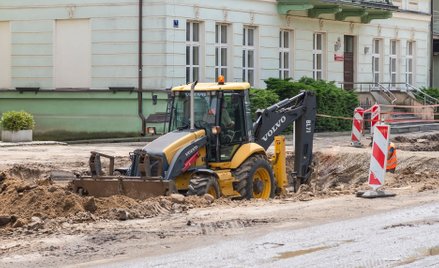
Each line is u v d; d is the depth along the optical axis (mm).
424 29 106438
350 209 33375
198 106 39750
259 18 80125
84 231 28453
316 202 35531
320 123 81250
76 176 39594
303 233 28062
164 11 70250
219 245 26188
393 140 73312
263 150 41281
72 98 73750
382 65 98938
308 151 46625
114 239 27156
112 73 72188
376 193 36875
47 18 74750
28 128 65812
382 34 98438
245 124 40656
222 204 35312
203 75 74062
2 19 76312
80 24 73562
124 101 71750
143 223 30188
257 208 33750
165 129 40812
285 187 43812
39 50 75250
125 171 39156
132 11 71312
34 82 75500
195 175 38281
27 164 49969
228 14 76375
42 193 33438
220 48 76562
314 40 88375
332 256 24531
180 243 26594
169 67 70625
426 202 35156
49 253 25016
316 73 88875
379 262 23797
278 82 78438
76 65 73875
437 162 55469
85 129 73312
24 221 30094
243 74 79000
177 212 32688
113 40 72062
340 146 64812
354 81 94875
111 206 33250
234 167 39844
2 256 24656
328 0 82625
